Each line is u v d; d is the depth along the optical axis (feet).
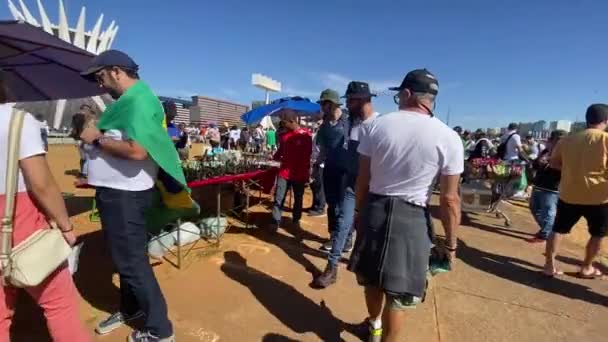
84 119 7.69
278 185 16.42
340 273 12.81
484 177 21.81
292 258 13.84
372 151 7.05
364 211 7.22
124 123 7.34
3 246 5.31
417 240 6.68
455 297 11.78
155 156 7.50
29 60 11.61
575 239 19.34
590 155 12.30
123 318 9.15
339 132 12.80
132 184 7.63
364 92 11.51
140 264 7.88
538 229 20.34
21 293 10.28
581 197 12.59
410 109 6.93
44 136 12.05
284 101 30.91
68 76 12.15
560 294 12.37
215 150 21.21
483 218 22.22
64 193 22.91
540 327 10.31
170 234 13.30
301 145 16.34
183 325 9.36
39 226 5.75
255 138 60.44
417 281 6.72
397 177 6.72
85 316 9.40
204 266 12.59
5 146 5.24
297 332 9.38
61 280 6.05
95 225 16.37
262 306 10.46
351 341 9.14
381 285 6.77
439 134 6.49
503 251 16.35
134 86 7.59
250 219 18.24
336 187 13.26
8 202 5.29
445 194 6.68
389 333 7.15
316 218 19.44
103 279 11.37
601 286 13.07
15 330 8.71
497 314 10.89
